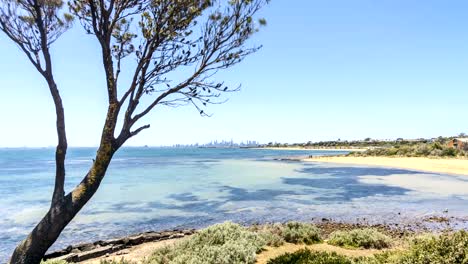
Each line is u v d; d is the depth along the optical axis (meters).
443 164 67.31
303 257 9.90
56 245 18.20
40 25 5.73
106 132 5.99
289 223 16.02
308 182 46.47
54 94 5.90
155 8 6.35
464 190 36.72
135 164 93.06
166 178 53.12
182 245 13.22
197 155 172.12
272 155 159.00
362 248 13.76
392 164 74.56
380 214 25.06
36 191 38.97
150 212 26.78
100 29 6.05
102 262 11.66
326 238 17.17
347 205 28.94
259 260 11.68
